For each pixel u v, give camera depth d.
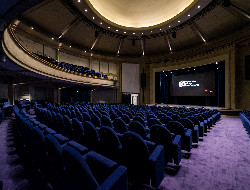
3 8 3.00
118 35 14.45
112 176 1.21
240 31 11.26
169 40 15.02
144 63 18.19
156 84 17.69
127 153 1.79
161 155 1.85
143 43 15.91
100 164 1.37
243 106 11.22
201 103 16.11
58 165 1.30
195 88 15.65
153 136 2.36
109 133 1.93
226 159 2.84
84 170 1.00
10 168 2.29
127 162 1.84
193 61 14.86
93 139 2.25
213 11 10.62
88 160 1.49
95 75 15.41
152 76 17.72
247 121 5.13
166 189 1.91
